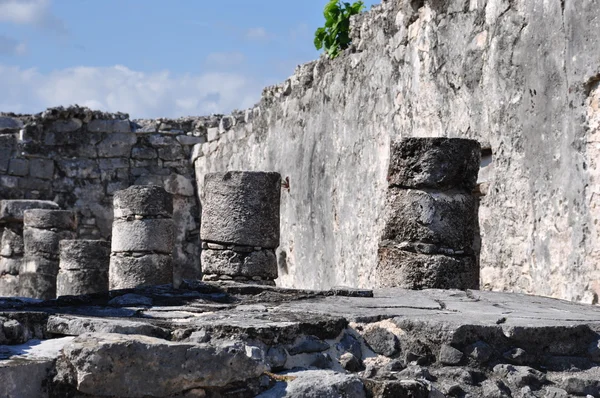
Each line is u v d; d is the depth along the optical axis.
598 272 7.36
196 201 22.17
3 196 21.73
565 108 7.88
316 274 14.62
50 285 18.73
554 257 7.96
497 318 5.09
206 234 11.30
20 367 3.63
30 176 21.89
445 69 10.30
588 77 7.52
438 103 10.47
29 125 21.95
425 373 4.58
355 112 13.17
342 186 13.57
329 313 5.09
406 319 4.88
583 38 7.61
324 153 14.37
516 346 4.82
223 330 4.38
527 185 8.47
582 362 4.84
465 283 7.40
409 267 7.37
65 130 22.11
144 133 22.25
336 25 14.27
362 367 4.66
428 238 7.39
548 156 8.13
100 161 22.17
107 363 3.67
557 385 4.64
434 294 6.57
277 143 16.66
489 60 9.30
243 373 3.93
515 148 8.72
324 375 4.18
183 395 3.81
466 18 9.86
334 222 13.88
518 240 8.59
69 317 4.33
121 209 15.27
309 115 15.12
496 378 4.66
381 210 12.03
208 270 11.26
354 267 12.98
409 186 7.52
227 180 11.24
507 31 8.94
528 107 8.51
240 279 11.12
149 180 22.12
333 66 14.11
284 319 4.78
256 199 11.23
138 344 3.73
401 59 11.60
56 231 18.92
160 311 5.30
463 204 7.52
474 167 7.66
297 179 15.56
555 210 7.98
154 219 15.17
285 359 4.42
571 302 6.72
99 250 17.41
